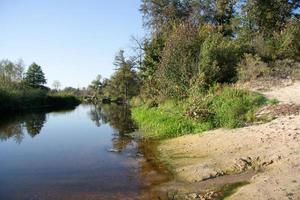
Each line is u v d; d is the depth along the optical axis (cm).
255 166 1091
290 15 3906
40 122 3450
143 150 1591
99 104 8169
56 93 8775
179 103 2272
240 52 2780
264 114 1717
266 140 1314
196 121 1827
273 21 3872
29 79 9275
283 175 933
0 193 1065
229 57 2525
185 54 2536
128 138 1989
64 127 2912
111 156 1523
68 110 5794
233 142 1393
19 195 1040
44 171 1321
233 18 3953
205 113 1828
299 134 1298
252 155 1170
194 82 2328
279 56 2952
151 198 952
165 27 3516
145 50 3247
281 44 2994
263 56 2880
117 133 2272
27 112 5234
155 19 4222
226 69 2477
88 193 1029
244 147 1298
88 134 2356
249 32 3662
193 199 912
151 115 2502
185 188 1010
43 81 9569
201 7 4081
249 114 1730
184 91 2392
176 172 1177
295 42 2983
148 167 1284
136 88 6800
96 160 1461
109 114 4309
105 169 1299
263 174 995
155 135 1914
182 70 2469
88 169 1314
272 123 1539
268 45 3014
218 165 1149
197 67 2431
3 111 5438
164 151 1504
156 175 1171
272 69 2577
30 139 2200
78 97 10494
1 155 1670
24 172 1317
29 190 1086
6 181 1197
